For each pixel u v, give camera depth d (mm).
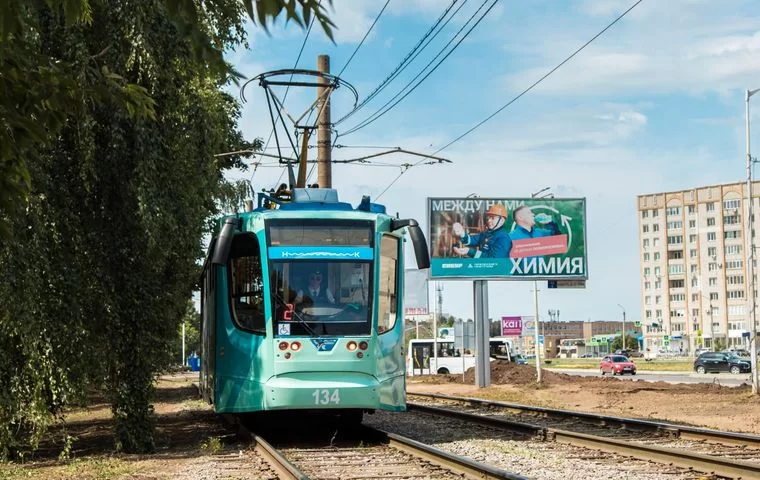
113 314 14805
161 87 14594
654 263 174250
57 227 13984
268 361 14883
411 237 15289
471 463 10914
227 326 15430
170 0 4391
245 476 11844
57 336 13625
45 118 5625
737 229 163500
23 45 5402
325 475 11508
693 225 169250
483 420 18875
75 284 14047
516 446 14750
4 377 13688
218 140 16312
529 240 39562
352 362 15008
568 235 39688
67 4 4434
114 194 14961
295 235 15422
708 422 20359
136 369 15328
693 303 168625
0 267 12414
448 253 39250
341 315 15188
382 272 15695
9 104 5383
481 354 39188
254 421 18141
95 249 14906
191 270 17250
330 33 3871
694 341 165625
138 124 14234
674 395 30812
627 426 17359
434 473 11508
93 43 14117
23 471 13258
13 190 5551
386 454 13719
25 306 12812
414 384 44906
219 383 15523
